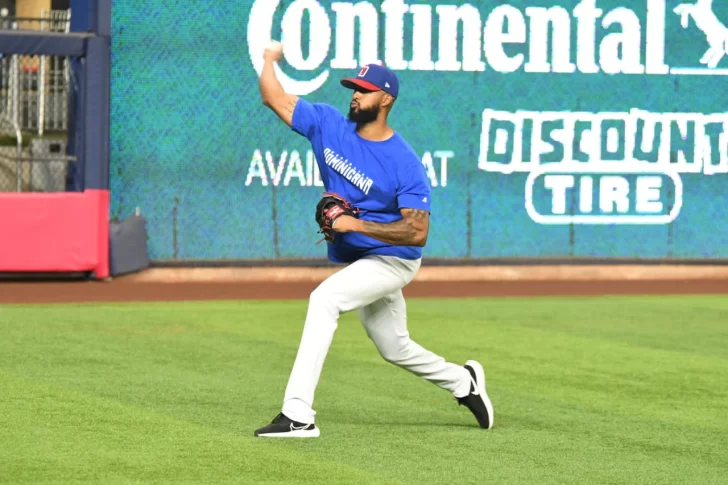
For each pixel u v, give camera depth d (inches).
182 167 2290.8
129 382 1223.5
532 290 2261.3
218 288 2201.0
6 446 911.7
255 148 2320.4
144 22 2258.9
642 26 2468.0
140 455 889.5
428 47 2378.2
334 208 933.8
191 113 2290.8
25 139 2407.7
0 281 2204.7
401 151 950.4
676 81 2488.9
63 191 2363.4
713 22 2497.5
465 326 1755.7
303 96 2326.5
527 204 2437.3
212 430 988.6
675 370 1389.0
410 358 1002.7
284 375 1296.8
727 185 2519.7
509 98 2420.0
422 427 1034.7
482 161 2413.9
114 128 2257.6
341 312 959.6
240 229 2321.6
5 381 1208.2
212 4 2288.4
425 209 949.8
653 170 2486.5
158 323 1710.1
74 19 2353.6
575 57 2444.6
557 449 960.3
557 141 2447.1
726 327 1781.5
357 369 1352.1
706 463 924.0
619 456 941.8
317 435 970.7
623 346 1576.0
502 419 1087.0
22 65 2359.7
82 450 903.1
